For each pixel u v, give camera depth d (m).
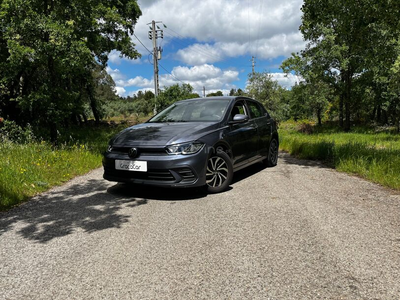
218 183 4.48
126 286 1.98
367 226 2.99
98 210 3.64
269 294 1.86
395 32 7.51
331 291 1.88
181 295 1.87
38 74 12.03
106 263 2.31
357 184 4.82
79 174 5.91
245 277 2.07
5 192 4.07
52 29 7.80
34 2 8.08
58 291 1.94
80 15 9.23
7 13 7.72
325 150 7.62
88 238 2.80
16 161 5.72
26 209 3.72
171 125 4.59
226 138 4.58
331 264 2.23
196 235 2.82
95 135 15.36
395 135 16.08
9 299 1.86
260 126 5.96
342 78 21.64
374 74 19.86
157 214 3.46
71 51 8.24
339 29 7.64
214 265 2.25
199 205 3.77
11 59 8.19
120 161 4.11
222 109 5.06
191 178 3.93
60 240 2.76
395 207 3.59
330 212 3.43
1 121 9.03
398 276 2.06
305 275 2.08
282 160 7.61
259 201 3.90
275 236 2.77
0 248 2.61
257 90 22.17
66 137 12.62
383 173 5.05
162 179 3.92
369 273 2.10
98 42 11.54
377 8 6.70
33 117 12.49
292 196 4.12
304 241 2.64
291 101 28.91
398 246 2.53
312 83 22.88
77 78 15.48
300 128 22.83
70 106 9.44
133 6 16.52
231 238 2.74
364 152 6.73
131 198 4.16
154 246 2.60
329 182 4.98
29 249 2.58
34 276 2.13
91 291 1.93
